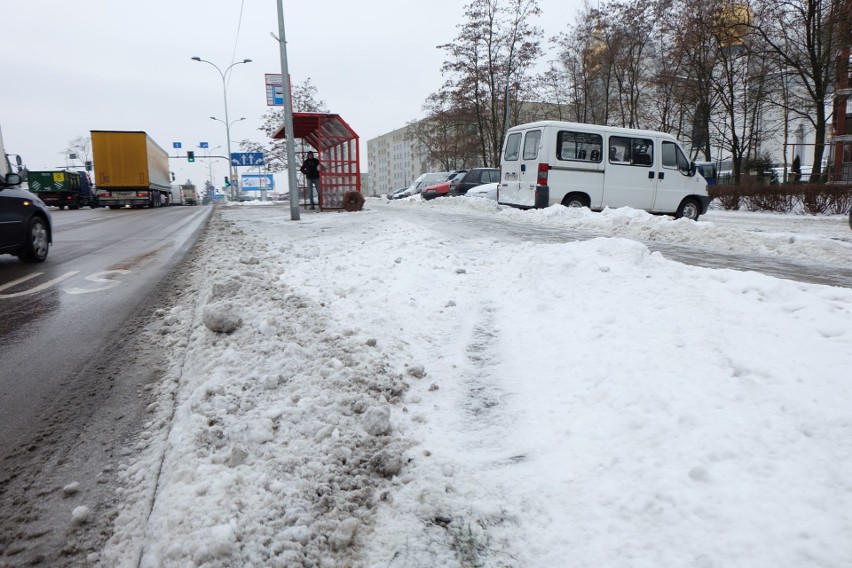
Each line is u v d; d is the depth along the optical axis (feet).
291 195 46.68
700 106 106.32
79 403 10.72
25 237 27.94
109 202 110.52
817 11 79.25
